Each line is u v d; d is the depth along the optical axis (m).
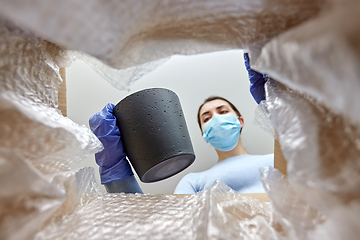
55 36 0.16
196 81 1.58
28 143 0.22
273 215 0.26
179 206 0.35
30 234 0.18
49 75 0.33
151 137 0.60
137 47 0.23
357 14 0.13
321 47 0.13
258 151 1.64
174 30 0.23
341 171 0.16
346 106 0.13
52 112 0.31
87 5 0.16
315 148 0.18
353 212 0.14
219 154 1.57
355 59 0.12
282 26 0.22
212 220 0.25
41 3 0.14
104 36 0.18
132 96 0.62
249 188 1.25
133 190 0.84
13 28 0.24
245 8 0.20
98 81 1.46
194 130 1.60
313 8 0.19
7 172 0.16
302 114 0.21
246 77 1.58
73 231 0.27
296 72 0.16
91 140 0.35
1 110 0.19
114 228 0.29
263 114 0.42
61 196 0.18
